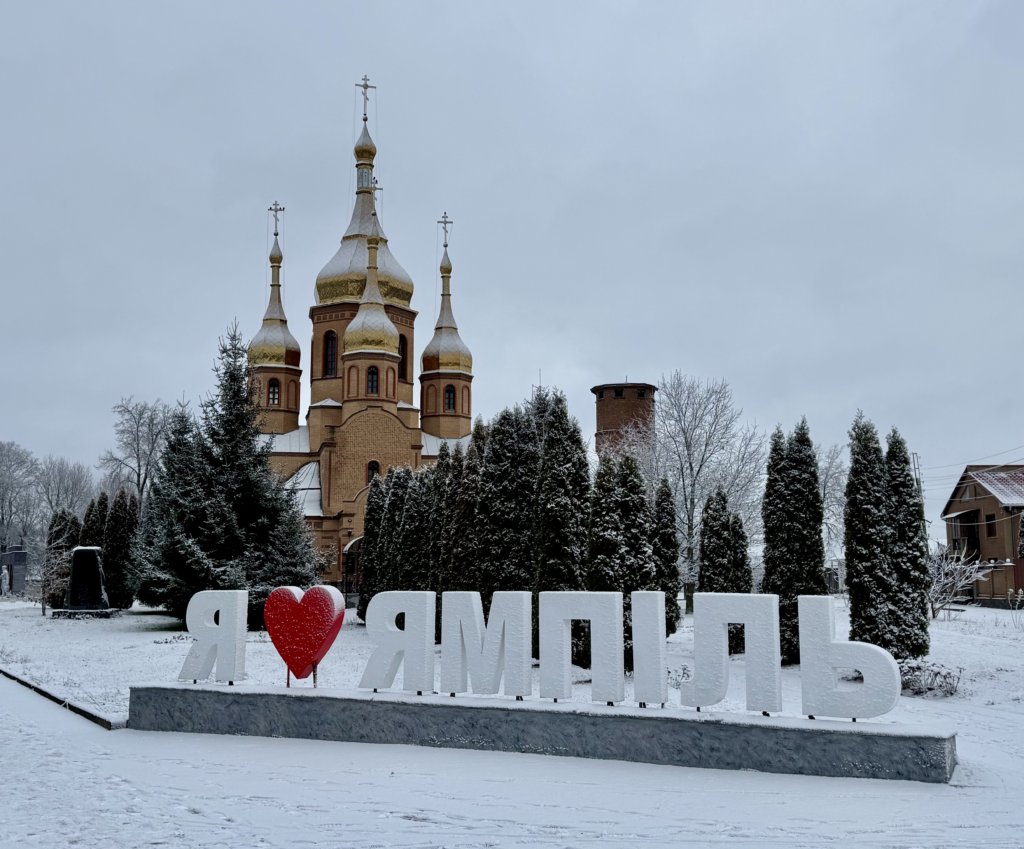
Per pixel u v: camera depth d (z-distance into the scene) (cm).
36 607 5200
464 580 2842
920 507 2184
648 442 4291
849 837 792
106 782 1012
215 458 3503
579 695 1880
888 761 1029
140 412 7531
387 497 3831
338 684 1997
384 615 1373
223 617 1465
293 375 6675
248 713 1380
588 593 1249
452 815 870
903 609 2128
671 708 1177
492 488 2708
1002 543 4847
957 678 1909
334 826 827
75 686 1972
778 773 1062
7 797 929
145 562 3559
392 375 5869
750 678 1138
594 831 812
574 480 2489
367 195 6556
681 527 3941
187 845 759
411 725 1272
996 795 952
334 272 6394
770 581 2409
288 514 3544
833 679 1098
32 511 9850
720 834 802
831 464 4509
